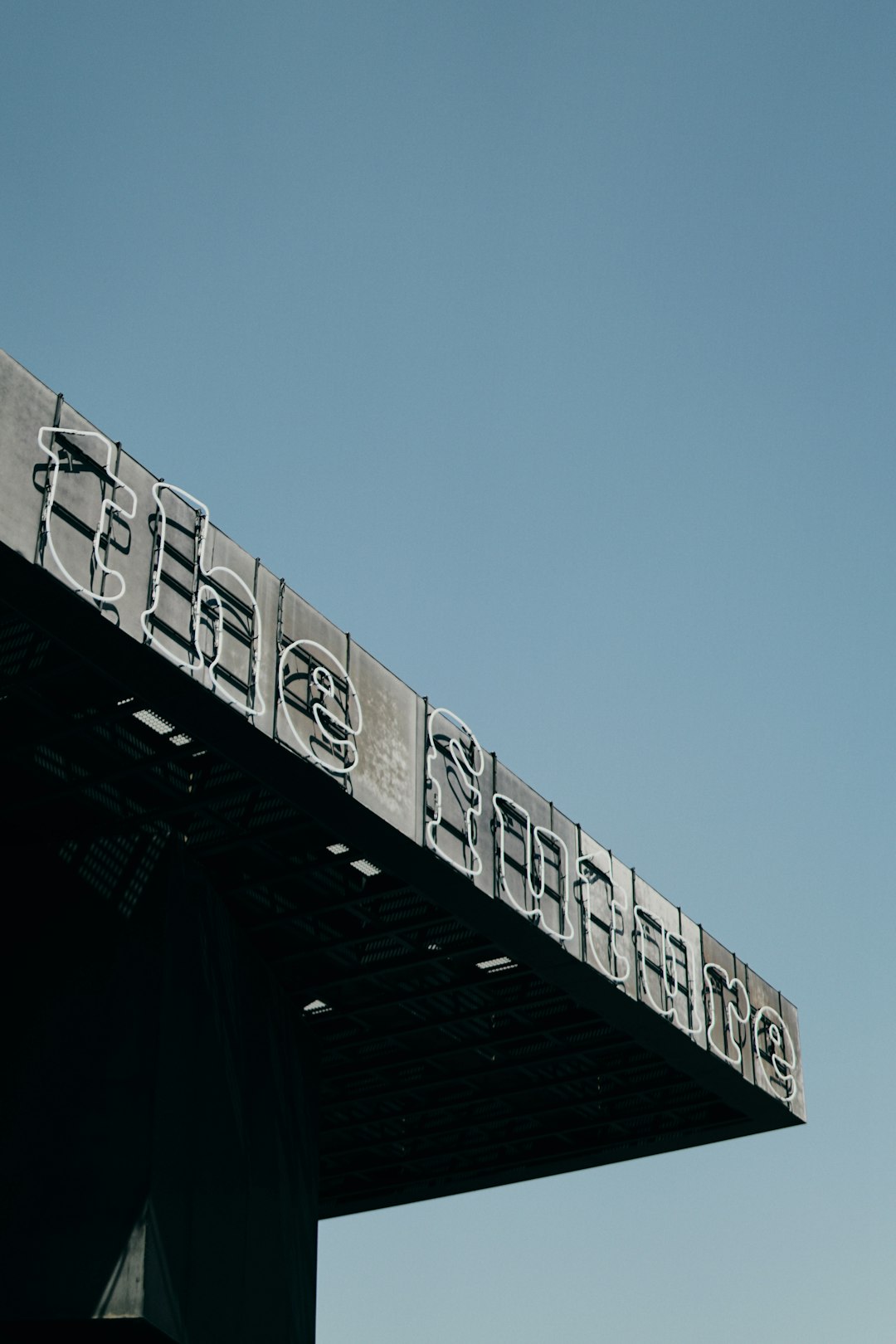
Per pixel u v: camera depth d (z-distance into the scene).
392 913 48.03
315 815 42.00
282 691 40.22
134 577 37.19
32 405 36.09
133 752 42.19
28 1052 41.50
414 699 44.88
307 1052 50.19
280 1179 46.16
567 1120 59.53
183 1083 41.81
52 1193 39.84
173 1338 39.12
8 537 34.66
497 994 52.50
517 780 48.44
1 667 37.81
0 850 43.91
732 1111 58.12
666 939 53.53
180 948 42.88
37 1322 38.47
